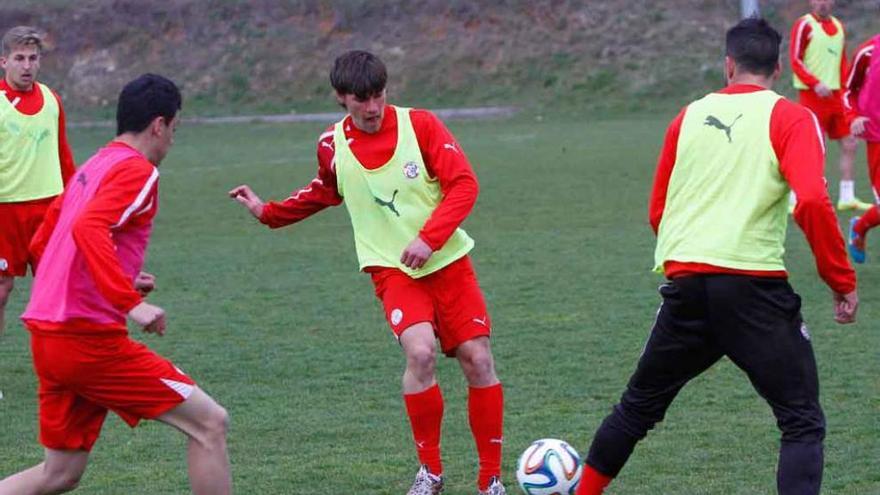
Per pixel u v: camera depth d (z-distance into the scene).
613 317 16.95
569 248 23.05
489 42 63.00
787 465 8.24
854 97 18.33
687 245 8.50
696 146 8.64
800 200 8.02
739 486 9.98
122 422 12.71
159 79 8.68
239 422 12.43
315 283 20.55
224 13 67.81
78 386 8.36
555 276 20.25
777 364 8.29
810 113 8.44
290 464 10.96
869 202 27.30
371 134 10.06
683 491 9.89
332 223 28.16
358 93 9.73
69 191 8.48
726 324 8.38
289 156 43.09
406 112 10.18
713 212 8.49
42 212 14.77
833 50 25.16
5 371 15.16
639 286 19.12
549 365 14.43
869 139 18.28
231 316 17.98
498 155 40.97
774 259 8.38
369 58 9.83
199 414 8.55
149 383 8.41
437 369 14.69
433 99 60.28
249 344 16.09
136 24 67.88
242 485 10.34
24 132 14.63
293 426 12.24
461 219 9.76
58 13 68.69
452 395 13.46
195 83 64.06
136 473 10.83
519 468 9.84
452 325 10.11
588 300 18.17
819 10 25.06
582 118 54.44
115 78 65.56
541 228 25.73
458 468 10.88
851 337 15.33
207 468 8.57
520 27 63.50
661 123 50.47
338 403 13.12
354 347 15.82
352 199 10.18
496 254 22.62
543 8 64.00
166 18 67.81
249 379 14.27
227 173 38.41
